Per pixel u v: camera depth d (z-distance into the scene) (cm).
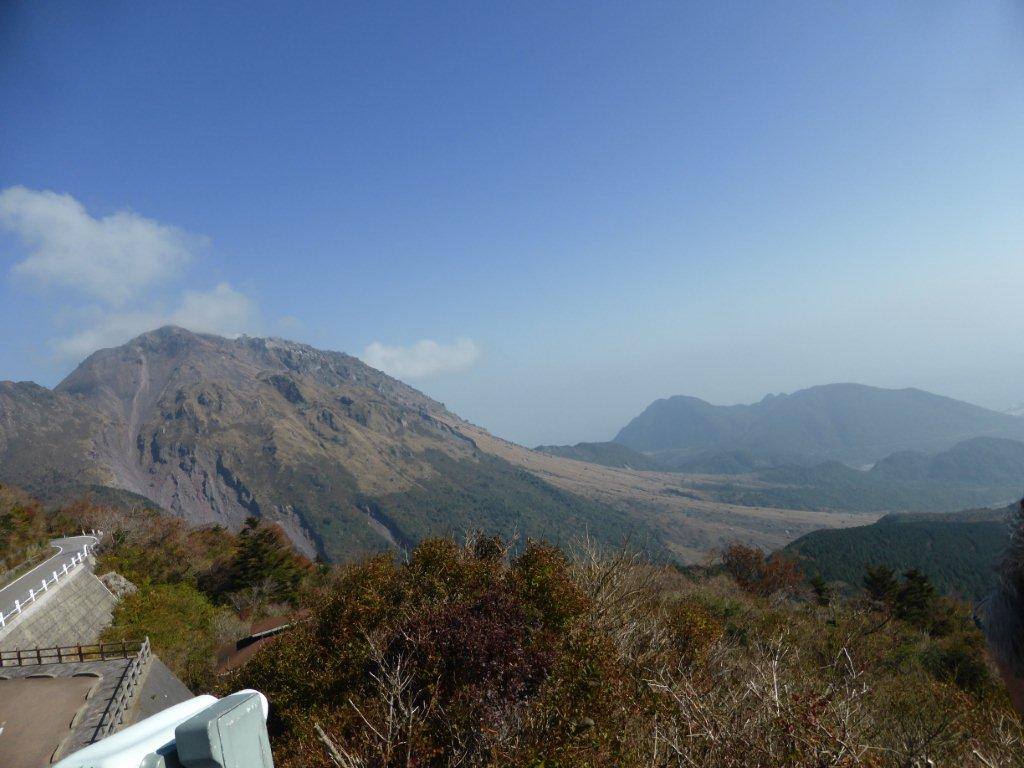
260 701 162
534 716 604
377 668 888
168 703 1492
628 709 548
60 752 1111
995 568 158
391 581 1219
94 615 2736
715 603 1553
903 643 1304
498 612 848
